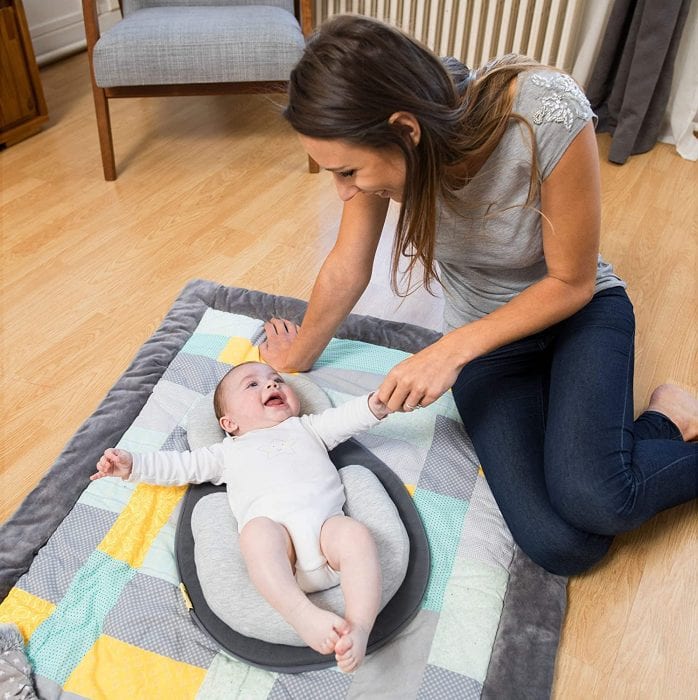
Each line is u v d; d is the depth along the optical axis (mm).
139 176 2340
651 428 1349
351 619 991
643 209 2238
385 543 1173
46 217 2139
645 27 2266
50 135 2547
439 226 1154
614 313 1247
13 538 1248
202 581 1144
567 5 2480
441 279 1441
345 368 1575
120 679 1069
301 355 1509
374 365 1585
